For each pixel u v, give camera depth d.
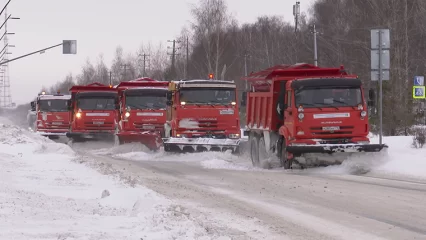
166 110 37.03
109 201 15.09
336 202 15.51
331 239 11.07
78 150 41.12
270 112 25.89
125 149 37.97
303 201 15.81
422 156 23.81
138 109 38.44
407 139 31.44
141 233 10.83
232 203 15.56
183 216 12.45
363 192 17.20
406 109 41.25
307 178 21.31
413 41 61.22
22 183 18.27
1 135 37.47
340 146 23.33
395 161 23.39
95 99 43.06
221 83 32.81
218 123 32.56
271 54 83.12
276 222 12.80
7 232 10.49
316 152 23.45
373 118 41.75
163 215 12.45
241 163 28.77
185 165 27.77
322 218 13.25
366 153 23.61
